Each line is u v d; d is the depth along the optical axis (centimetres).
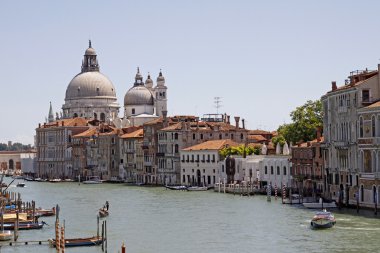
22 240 8006
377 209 9406
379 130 9450
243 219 9444
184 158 18288
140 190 16938
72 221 9812
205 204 11925
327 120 11456
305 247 7088
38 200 13788
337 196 10906
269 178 14325
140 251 7188
